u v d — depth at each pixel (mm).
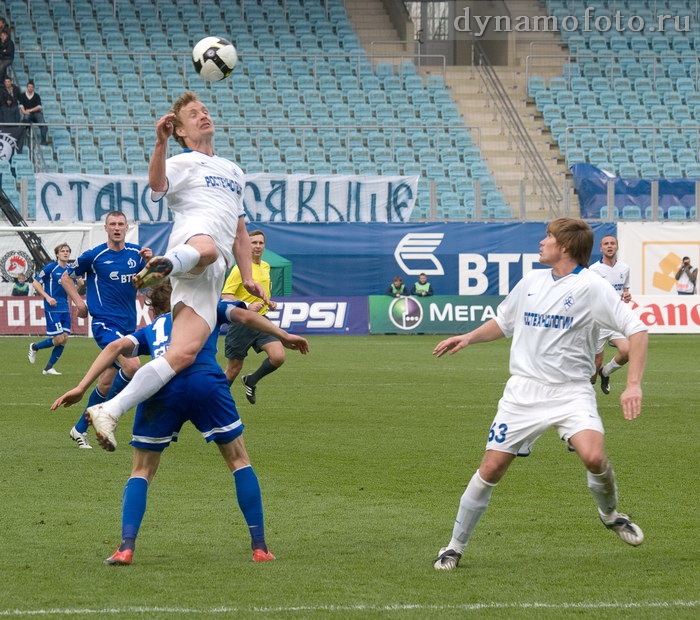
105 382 35875
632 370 19672
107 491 28625
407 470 32188
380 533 23797
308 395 52906
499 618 16984
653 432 40625
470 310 98375
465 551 22031
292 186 99125
